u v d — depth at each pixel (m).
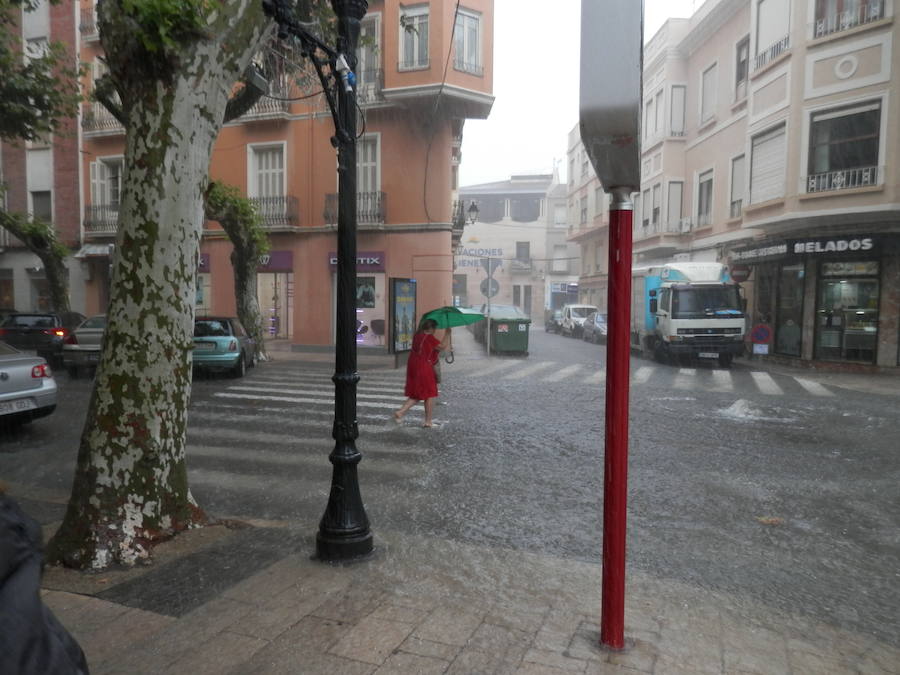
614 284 2.91
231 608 3.54
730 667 3.07
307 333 21.08
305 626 3.35
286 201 20.80
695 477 6.69
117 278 4.30
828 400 12.02
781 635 3.44
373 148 20.22
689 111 25.91
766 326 18.30
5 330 16.75
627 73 2.53
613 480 3.07
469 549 4.57
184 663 2.99
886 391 13.38
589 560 4.47
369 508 5.59
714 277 18.59
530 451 7.77
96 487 4.20
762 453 7.76
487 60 19.33
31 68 12.81
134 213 4.25
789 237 18.23
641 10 2.53
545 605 3.67
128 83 4.19
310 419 9.82
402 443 8.16
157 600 3.62
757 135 19.52
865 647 3.36
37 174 24.98
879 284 16.91
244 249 17.47
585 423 9.54
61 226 24.78
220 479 6.55
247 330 17.97
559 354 22.02
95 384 4.32
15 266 25.94
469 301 52.88
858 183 16.27
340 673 2.93
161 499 4.46
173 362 4.46
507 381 14.50
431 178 19.77
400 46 18.89
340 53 4.21
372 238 20.22
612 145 2.62
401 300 17.67
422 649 3.14
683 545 4.84
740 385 14.21
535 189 52.56
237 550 4.38
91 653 3.06
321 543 4.24
